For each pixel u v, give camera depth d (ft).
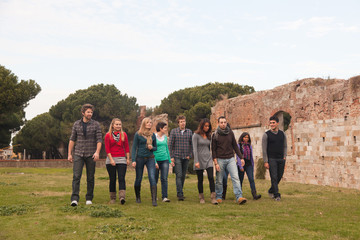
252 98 75.36
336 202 31.58
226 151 31.12
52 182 49.98
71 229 20.02
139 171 30.37
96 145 29.40
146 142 30.25
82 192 37.58
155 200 28.86
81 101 180.75
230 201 32.24
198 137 31.17
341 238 17.74
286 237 17.85
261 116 72.18
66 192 37.42
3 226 20.84
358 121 48.78
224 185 34.30
